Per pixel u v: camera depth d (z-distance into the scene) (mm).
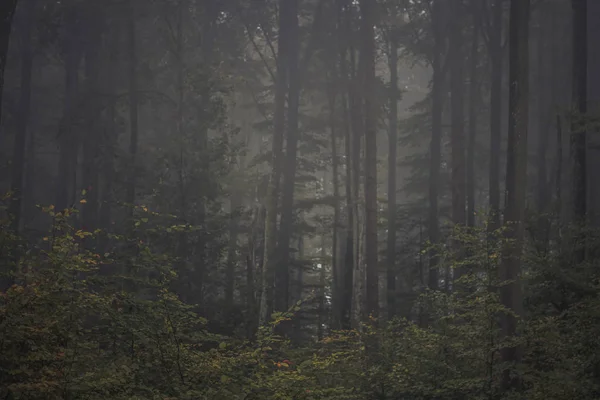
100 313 8945
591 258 15828
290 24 28422
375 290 23031
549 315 13594
